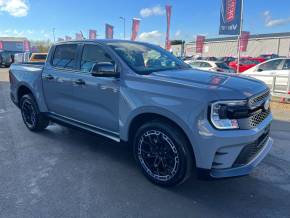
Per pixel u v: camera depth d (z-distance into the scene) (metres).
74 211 2.95
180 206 3.06
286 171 3.92
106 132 3.98
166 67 4.04
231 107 2.86
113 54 3.84
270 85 10.24
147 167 3.51
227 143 2.83
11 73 5.90
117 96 3.63
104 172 3.85
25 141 5.07
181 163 3.10
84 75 4.16
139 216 2.88
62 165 4.06
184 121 2.95
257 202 3.15
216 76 3.52
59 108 4.74
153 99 3.21
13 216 2.85
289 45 51.81
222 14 13.50
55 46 4.91
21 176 3.70
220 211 2.98
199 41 35.72
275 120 6.95
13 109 7.90
